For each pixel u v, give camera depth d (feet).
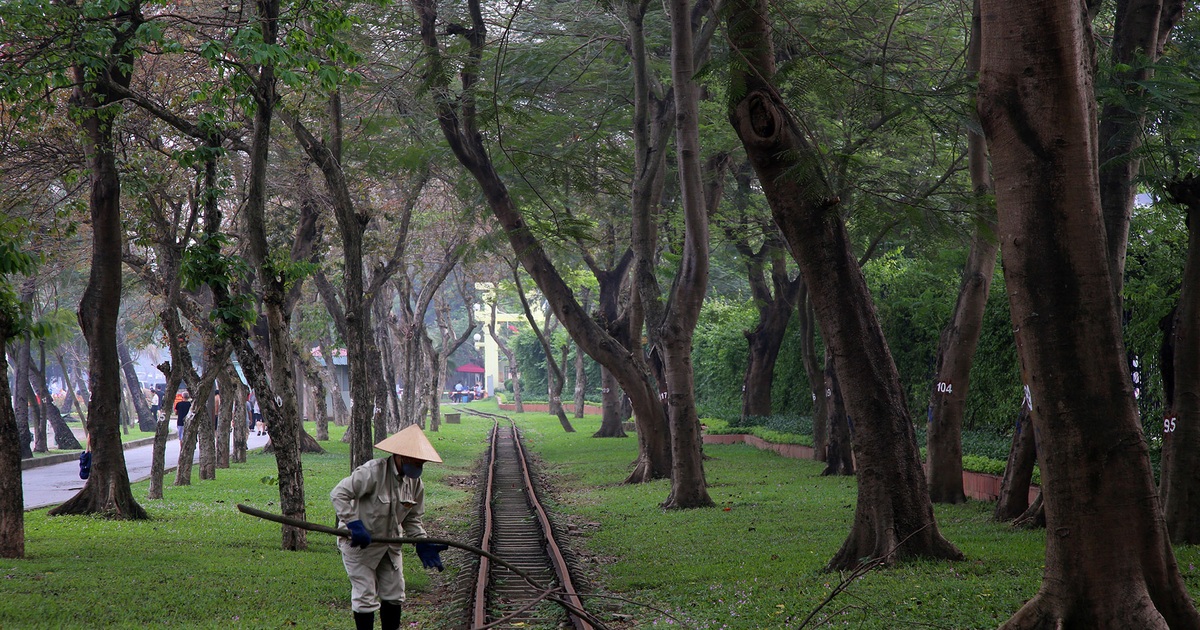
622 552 41.98
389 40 65.46
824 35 53.62
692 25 66.28
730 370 134.00
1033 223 21.68
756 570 35.73
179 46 40.01
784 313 109.40
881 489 35.14
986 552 36.06
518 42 72.95
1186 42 50.70
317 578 35.09
